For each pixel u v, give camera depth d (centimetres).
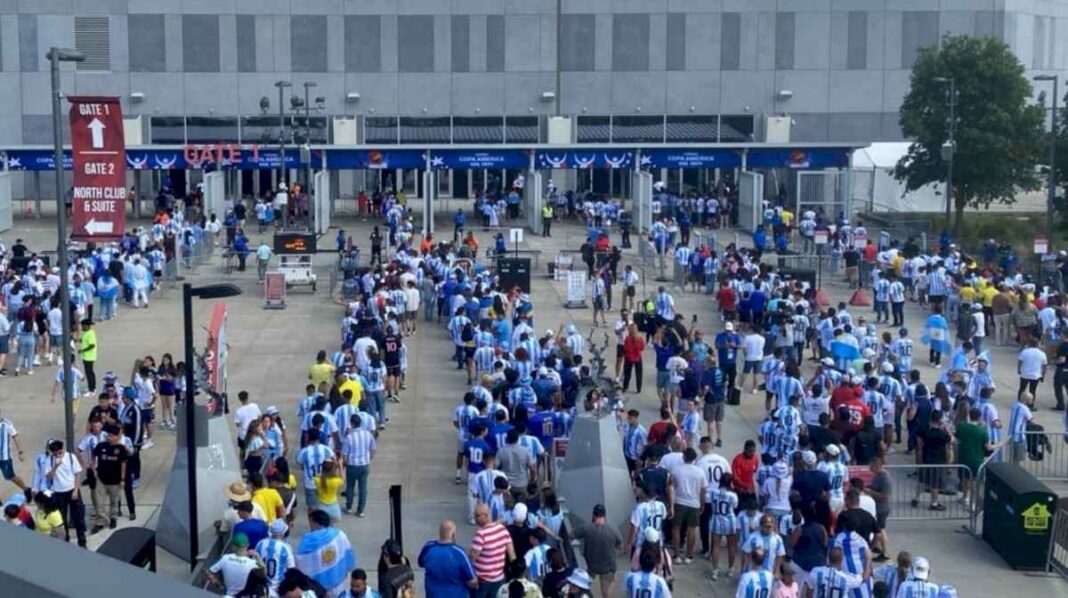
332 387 2559
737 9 7412
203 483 2130
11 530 252
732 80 7462
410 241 5228
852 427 2516
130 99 7294
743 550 1856
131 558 1487
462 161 6462
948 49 6256
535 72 7425
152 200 7412
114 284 4250
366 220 6794
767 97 7469
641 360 3341
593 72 7438
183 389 2886
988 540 2245
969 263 4459
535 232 6256
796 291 3781
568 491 2209
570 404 2631
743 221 6444
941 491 2414
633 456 2334
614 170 7606
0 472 2558
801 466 2081
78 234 2511
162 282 4781
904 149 7162
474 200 7350
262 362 3678
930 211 7100
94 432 2305
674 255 5244
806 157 6638
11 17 7212
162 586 242
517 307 3519
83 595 235
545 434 2439
